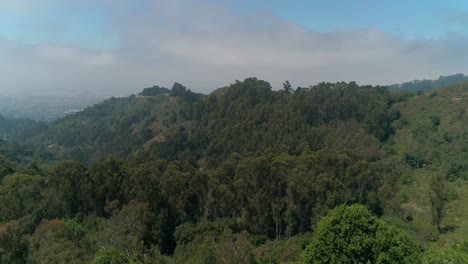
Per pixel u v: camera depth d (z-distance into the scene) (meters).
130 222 47.38
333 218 24.12
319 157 64.31
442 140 85.94
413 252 24.97
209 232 49.16
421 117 100.31
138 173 55.78
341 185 58.19
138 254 37.59
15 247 29.31
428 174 75.31
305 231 56.03
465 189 65.75
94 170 56.81
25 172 65.69
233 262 32.91
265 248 47.00
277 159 60.84
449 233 50.53
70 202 54.28
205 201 59.94
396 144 94.19
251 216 57.50
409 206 60.56
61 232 34.56
